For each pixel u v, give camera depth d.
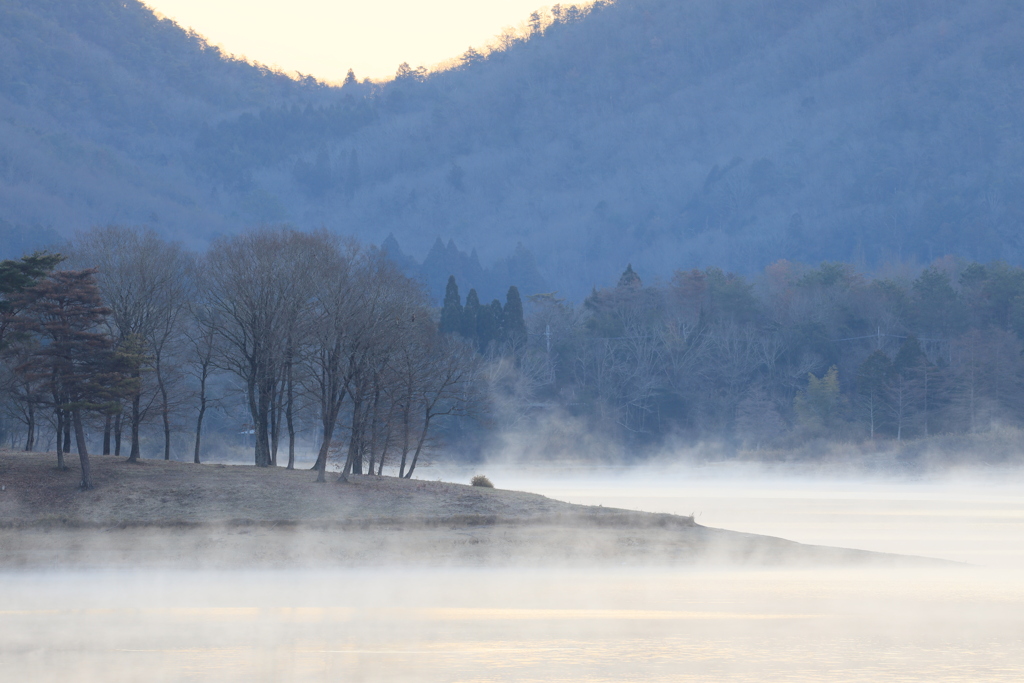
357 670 129.25
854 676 127.88
